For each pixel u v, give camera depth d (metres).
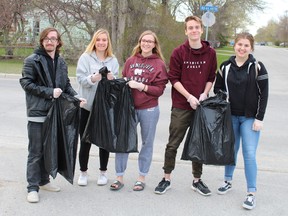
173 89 4.28
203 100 4.06
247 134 4.02
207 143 3.95
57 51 3.99
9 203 3.82
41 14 23.30
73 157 3.93
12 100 9.70
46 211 3.69
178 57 4.16
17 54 22.20
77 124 3.94
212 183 4.64
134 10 19.98
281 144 6.48
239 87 3.96
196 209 3.88
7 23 22.30
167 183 4.34
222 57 34.22
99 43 4.28
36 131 3.89
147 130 4.27
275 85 15.60
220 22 38.03
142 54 4.28
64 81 4.02
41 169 4.08
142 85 4.10
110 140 4.11
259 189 4.47
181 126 4.23
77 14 22.38
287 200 4.19
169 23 19.08
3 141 6.05
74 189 4.27
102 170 4.44
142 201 4.02
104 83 4.12
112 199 4.04
